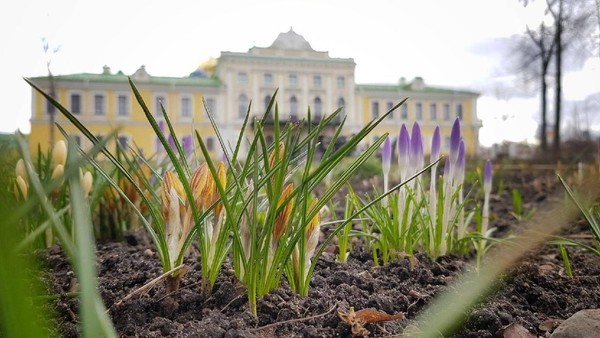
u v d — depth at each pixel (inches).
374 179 283.0
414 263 89.8
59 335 54.8
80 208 33.9
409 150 97.7
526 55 647.1
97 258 94.4
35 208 97.8
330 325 59.2
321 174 62.6
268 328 57.0
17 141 43.3
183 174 57.2
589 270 94.8
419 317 62.5
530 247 30.2
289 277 67.2
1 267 17.3
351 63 1326.3
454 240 107.4
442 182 99.6
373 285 74.5
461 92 1300.4
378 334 58.3
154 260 89.6
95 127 1000.9
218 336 53.4
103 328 37.1
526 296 75.0
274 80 1278.3
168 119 64.2
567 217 29.9
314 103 1304.1
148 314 60.2
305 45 1314.0
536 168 391.5
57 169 96.3
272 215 57.9
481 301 64.4
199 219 59.6
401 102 54.7
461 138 100.0
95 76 1030.4
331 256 96.7
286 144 55.9
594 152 347.3
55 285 71.1
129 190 124.0
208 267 64.4
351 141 54.8
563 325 58.6
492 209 200.8
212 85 1187.3
